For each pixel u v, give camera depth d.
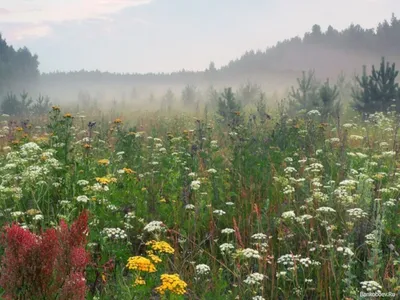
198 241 6.06
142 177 8.29
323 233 6.06
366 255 5.56
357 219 5.87
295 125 12.10
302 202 6.96
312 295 5.04
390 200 6.55
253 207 6.78
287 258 4.94
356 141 12.02
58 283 3.41
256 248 5.62
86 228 3.59
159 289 3.73
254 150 9.85
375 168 8.73
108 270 4.90
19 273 3.33
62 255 3.46
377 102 22.53
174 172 8.15
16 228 3.38
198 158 8.80
